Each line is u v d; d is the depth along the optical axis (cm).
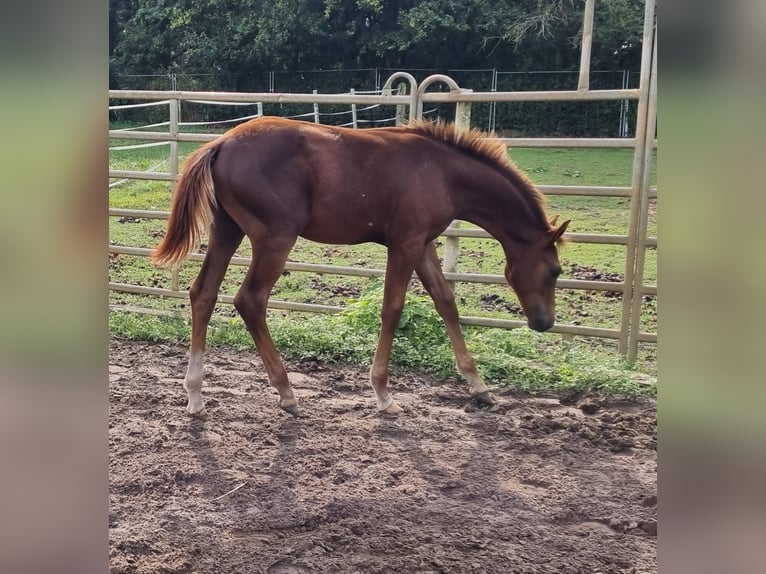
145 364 483
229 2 2336
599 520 289
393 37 2205
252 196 366
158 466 324
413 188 386
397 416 397
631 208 480
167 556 252
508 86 2141
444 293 425
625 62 2077
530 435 377
